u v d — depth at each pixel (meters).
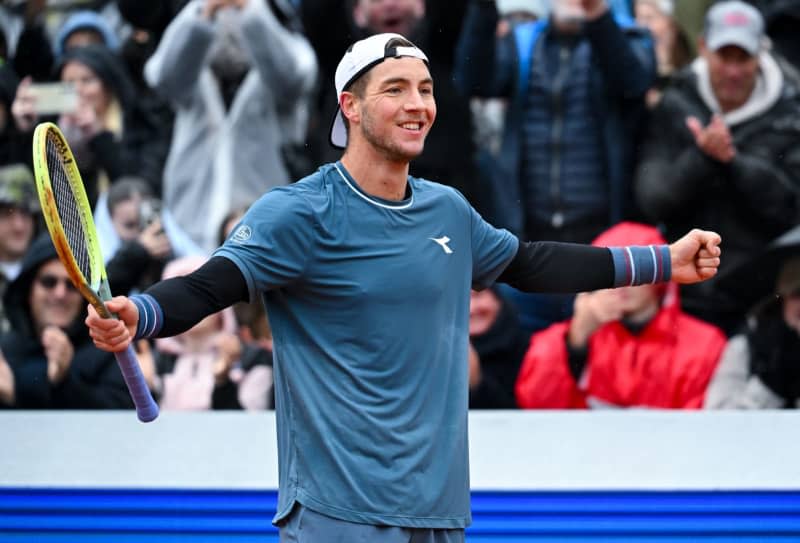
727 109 20.03
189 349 18.41
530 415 15.50
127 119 22.20
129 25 23.33
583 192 20.34
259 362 18.20
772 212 19.53
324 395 10.38
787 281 18.88
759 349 17.95
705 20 20.34
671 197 19.80
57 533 15.58
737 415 15.40
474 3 19.72
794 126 19.92
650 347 17.75
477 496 15.42
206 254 21.05
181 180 21.41
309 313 10.49
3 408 18.34
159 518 15.50
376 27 20.19
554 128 20.41
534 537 15.34
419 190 10.84
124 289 19.62
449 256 10.69
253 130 21.38
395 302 10.37
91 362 18.44
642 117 20.39
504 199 20.55
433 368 10.48
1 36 23.67
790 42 21.42
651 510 15.34
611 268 11.39
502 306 18.19
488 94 20.33
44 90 22.05
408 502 10.27
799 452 15.31
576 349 17.77
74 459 15.64
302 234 10.27
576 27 20.41
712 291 19.39
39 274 18.56
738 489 15.29
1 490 15.63
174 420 15.62
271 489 15.45
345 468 10.23
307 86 21.58
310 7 20.59
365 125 10.43
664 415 15.45
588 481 15.37
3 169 21.56
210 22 20.98
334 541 10.25
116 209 20.45
